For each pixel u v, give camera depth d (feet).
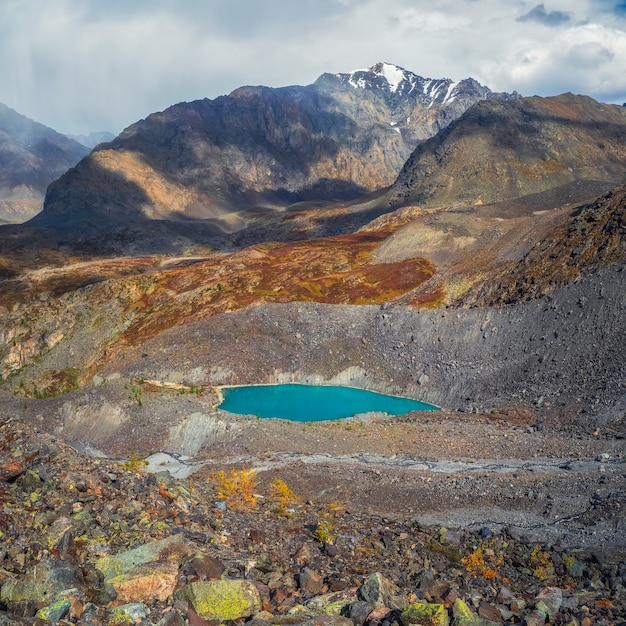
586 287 354.33
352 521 124.16
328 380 432.66
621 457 191.62
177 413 284.82
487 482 178.60
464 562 101.55
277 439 250.57
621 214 385.50
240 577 60.95
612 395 257.34
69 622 43.88
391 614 54.85
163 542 58.85
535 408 290.56
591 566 110.73
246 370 443.73
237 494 123.54
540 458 203.82
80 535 59.31
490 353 378.12
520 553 117.19
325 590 63.46
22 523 59.57
